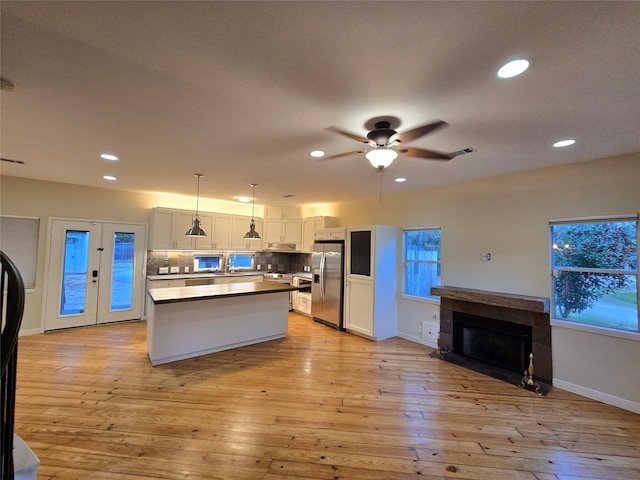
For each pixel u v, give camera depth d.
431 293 4.32
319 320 6.06
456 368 3.78
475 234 4.16
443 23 1.28
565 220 3.30
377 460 2.12
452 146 2.76
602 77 1.65
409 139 2.34
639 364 2.79
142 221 5.78
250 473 1.98
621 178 2.94
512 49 1.43
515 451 2.24
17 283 1.14
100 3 1.19
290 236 7.09
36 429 2.36
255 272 7.20
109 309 5.45
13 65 1.62
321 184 4.61
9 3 1.18
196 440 2.29
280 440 2.31
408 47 1.43
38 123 2.39
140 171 3.96
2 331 1.12
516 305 3.37
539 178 3.53
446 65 1.57
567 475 2.01
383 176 4.02
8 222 4.56
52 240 4.90
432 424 2.56
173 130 2.50
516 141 2.63
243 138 2.67
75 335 4.75
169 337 3.80
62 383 3.15
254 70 1.65
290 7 1.20
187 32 1.35
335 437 2.36
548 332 3.39
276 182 4.50
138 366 3.63
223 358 3.99
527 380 3.32
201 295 3.92
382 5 1.18
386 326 5.05
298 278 7.06
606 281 3.08
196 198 6.24
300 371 3.62
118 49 1.48
